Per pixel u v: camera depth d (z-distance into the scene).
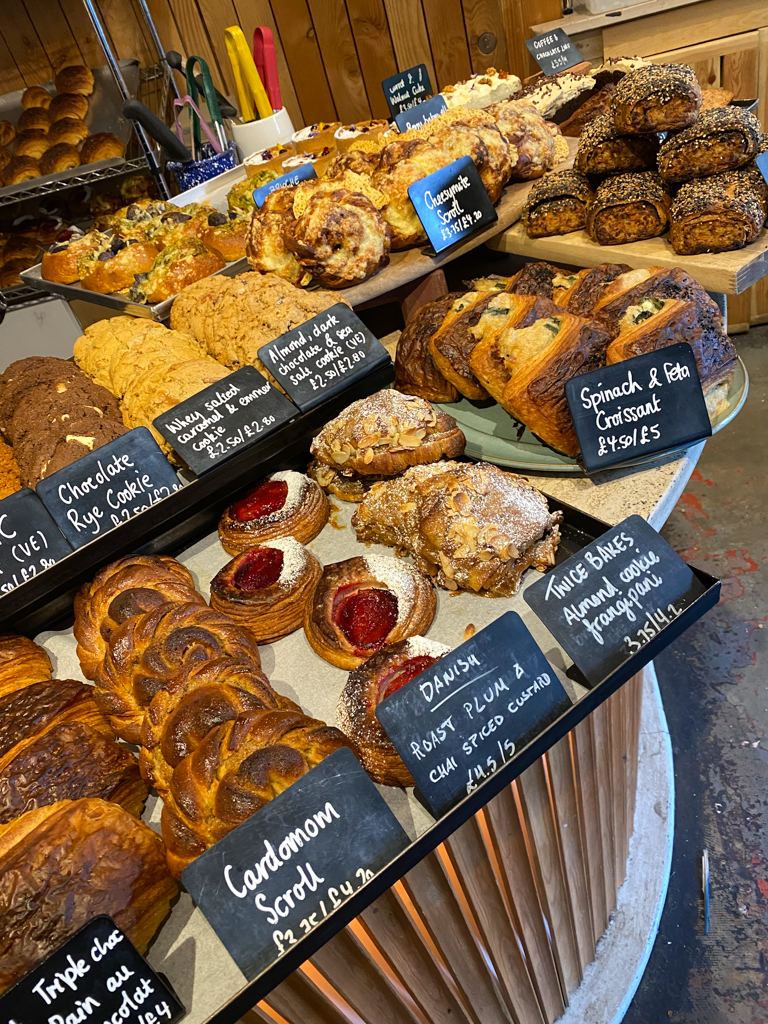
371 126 2.89
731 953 2.24
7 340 3.40
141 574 1.54
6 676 1.46
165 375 1.82
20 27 3.18
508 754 1.18
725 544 3.25
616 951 2.28
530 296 1.69
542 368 1.53
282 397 1.71
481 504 1.46
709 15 3.22
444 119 2.27
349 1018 1.50
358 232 1.92
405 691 1.13
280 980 1.02
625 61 2.75
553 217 2.12
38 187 3.06
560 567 1.25
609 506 1.52
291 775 1.09
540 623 1.43
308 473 1.86
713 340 1.57
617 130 1.98
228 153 3.18
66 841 1.07
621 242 2.03
